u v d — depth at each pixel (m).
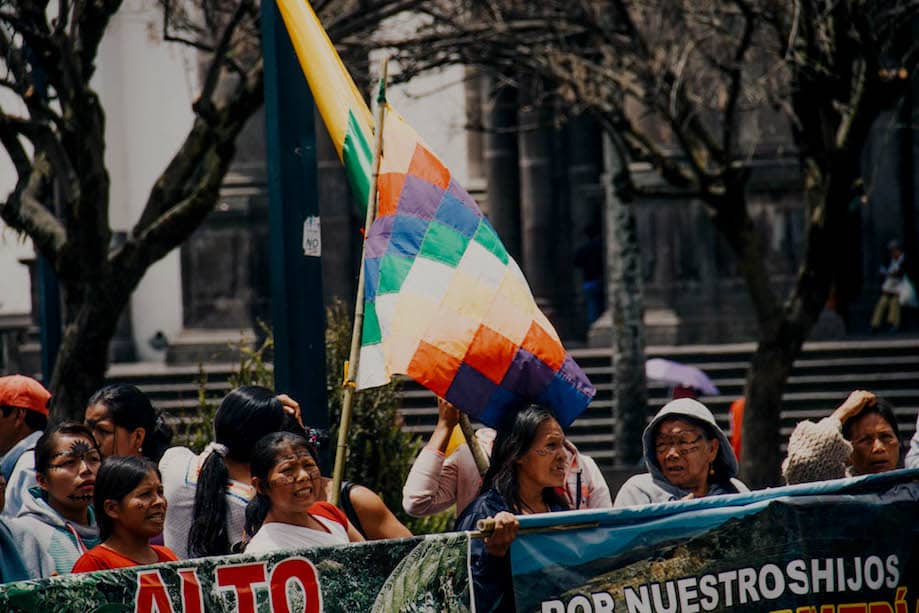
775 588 8.59
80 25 17.83
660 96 23.83
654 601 8.39
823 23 21.19
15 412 12.00
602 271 40.12
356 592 7.72
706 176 23.33
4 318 44.09
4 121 17.55
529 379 9.41
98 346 17.73
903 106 38.62
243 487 9.68
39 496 9.76
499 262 9.68
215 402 16.22
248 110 18.55
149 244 18.00
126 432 10.83
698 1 25.02
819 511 8.70
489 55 25.64
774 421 23.27
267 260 41.41
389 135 10.03
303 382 12.28
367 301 9.76
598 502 10.34
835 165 21.80
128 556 8.50
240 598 7.49
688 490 10.24
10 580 9.32
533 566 8.24
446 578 7.91
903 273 38.44
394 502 15.65
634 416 27.72
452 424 10.27
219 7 22.80
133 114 41.62
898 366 34.78
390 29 27.28
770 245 37.44
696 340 38.03
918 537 8.86
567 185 42.69
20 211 18.41
